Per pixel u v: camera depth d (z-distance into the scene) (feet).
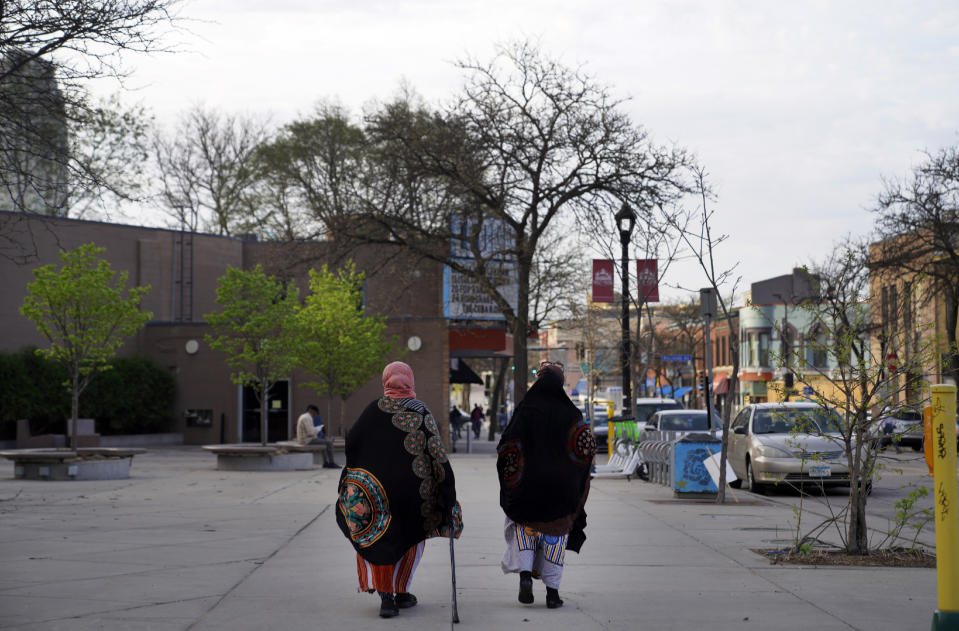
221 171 199.00
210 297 164.25
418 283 149.28
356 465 24.36
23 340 139.54
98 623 22.71
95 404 138.62
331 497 59.52
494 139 115.65
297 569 30.83
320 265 148.97
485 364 242.99
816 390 35.40
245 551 34.96
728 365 285.64
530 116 116.16
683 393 298.15
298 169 187.62
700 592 27.27
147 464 102.53
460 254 142.51
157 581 28.55
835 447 64.54
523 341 125.49
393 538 23.80
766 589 27.73
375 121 127.13
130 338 151.23
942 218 132.26
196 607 24.68
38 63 49.52
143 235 156.56
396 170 123.54
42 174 73.72
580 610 24.75
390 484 23.93
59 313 79.05
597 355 208.44
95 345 80.59
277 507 52.65
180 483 73.00
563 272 158.92
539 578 26.73
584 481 25.71
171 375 150.41
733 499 59.31
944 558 19.76
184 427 149.89
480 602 25.89
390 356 139.85
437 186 124.77
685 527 43.50
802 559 33.04
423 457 24.20
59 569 30.78
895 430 134.31
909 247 140.26
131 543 37.22
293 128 187.42
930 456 64.03
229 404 148.25
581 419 25.61
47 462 76.43
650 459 77.30
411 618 23.62
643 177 110.22
